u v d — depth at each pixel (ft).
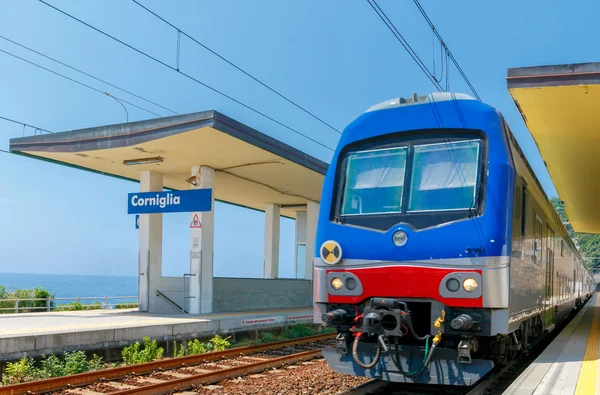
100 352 42.16
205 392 30.89
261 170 67.00
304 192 81.66
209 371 36.29
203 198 56.90
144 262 64.54
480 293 23.61
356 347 25.57
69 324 46.80
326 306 27.45
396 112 27.73
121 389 31.45
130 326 45.14
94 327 43.83
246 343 53.88
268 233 91.30
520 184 27.40
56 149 57.62
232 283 72.74
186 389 31.35
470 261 23.98
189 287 64.64
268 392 30.50
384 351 25.39
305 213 97.66
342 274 26.63
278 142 59.26
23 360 35.06
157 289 65.00
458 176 25.59
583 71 34.65
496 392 27.76
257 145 55.67
